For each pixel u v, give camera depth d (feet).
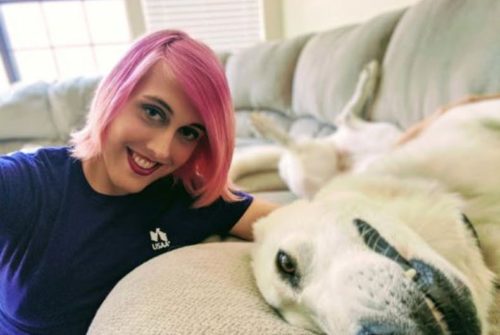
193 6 13.02
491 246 2.20
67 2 13.21
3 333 2.79
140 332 1.67
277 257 2.27
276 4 12.71
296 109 8.41
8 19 13.24
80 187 2.71
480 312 1.75
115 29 13.75
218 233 3.43
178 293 1.89
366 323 1.59
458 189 2.44
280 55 8.93
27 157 2.70
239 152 7.16
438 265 1.73
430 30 4.99
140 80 2.44
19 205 2.47
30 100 11.12
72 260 2.62
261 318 1.78
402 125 5.53
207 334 1.60
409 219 2.19
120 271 2.81
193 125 2.62
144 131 2.47
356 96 6.34
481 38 4.17
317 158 5.97
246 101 9.85
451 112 3.25
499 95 3.46
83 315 2.68
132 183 2.65
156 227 2.99
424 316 1.54
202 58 2.56
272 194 5.92
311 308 1.93
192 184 3.10
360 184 2.61
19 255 2.54
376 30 6.35
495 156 2.44
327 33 7.84
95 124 2.60
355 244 2.02
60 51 13.84
